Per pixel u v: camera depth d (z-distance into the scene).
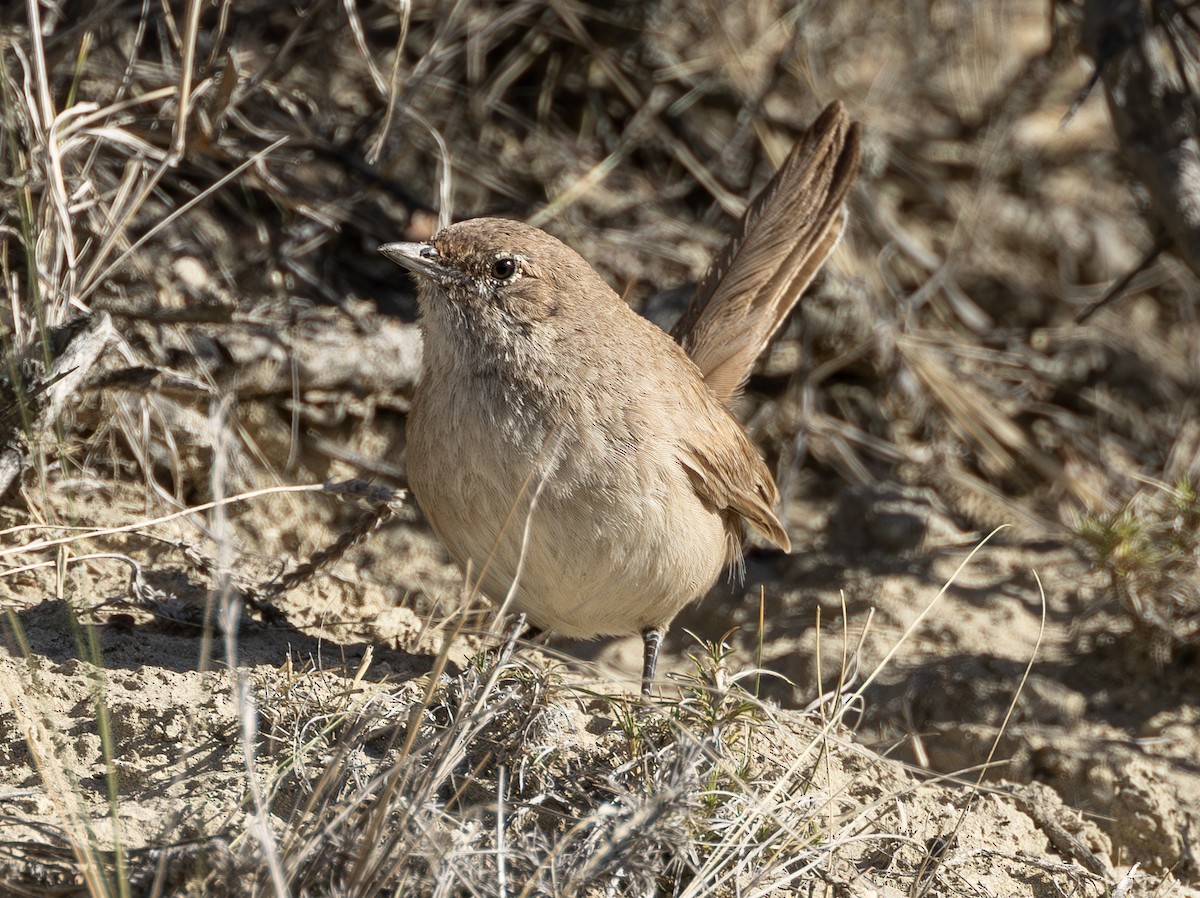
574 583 8.27
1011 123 15.88
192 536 9.79
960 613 11.04
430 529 11.47
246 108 11.83
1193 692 10.09
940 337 14.36
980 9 16.38
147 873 5.91
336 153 12.12
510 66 14.08
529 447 8.04
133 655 7.98
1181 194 11.15
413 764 6.45
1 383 8.29
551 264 8.30
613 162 13.87
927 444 13.77
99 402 9.91
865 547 12.19
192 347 10.62
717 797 6.73
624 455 8.09
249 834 6.13
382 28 13.32
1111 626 10.66
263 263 11.82
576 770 7.03
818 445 13.52
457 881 6.06
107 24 11.42
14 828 6.18
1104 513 11.62
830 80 15.68
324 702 7.33
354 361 11.44
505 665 7.15
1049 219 16.03
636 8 14.35
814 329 13.48
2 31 10.17
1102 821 8.96
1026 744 9.37
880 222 14.75
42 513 9.10
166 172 11.17
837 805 7.57
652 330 8.95
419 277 8.48
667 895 6.53
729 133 14.98
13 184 9.43
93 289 9.58
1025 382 14.42
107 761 6.01
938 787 8.20
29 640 7.94
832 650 10.58
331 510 11.13
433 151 13.23
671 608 8.77
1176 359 15.16
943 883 7.30
